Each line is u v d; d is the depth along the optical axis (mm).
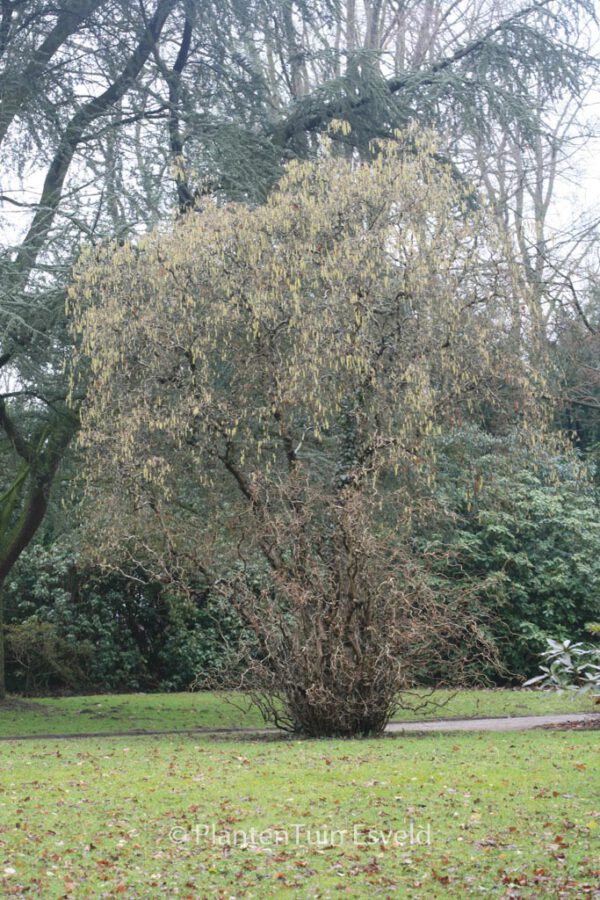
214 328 12680
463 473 14727
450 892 5871
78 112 16156
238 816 7586
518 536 23578
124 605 23500
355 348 12070
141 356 13031
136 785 8820
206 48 17266
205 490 14227
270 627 12477
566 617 23469
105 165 15680
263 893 5930
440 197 13039
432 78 16797
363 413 12508
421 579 12156
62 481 16938
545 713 16672
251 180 15680
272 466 13781
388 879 6117
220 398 12867
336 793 8266
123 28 16422
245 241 12641
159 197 15547
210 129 16172
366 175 12930
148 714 16875
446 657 18844
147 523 13578
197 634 23297
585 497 24141
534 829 7078
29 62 15500
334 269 12203
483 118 16969
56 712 17156
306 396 12414
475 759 9812
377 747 10984
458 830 7129
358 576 11984
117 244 13750
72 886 6016
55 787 8797
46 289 14250
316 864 6461
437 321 12750
